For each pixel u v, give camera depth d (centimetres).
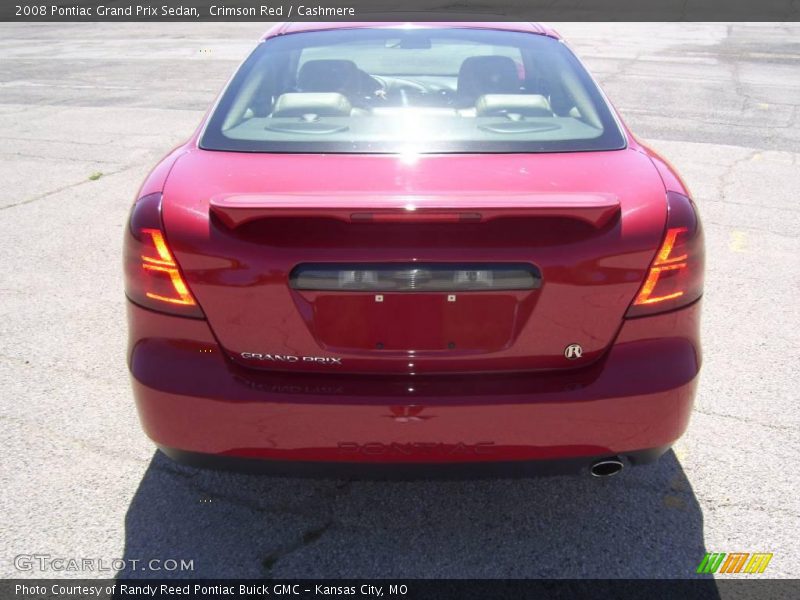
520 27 334
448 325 204
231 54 1449
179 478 279
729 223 543
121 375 351
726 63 1258
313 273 199
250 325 206
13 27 2017
